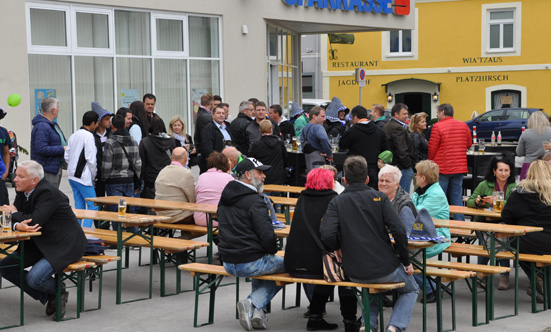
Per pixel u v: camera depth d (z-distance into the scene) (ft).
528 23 114.62
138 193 33.65
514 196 25.03
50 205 21.76
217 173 28.63
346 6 67.62
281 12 62.69
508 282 27.35
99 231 28.09
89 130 32.55
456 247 26.14
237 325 22.24
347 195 19.80
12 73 45.80
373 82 122.42
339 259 20.03
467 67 117.80
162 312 23.66
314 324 21.63
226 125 44.09
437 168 24.85
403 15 73.51
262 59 61.93
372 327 20.63
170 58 55.77
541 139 38.32
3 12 45.29
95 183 33.83
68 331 21.52
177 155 29.91
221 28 59.06
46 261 21.99
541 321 23.12
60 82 48.96
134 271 29.40
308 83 131.95
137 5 52.75
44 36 47.83
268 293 21.81
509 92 116.67
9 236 20.67
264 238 20.88
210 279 22.59
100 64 51.29
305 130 39.42
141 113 36.73
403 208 21.30
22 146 46.50
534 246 24.64
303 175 42.27
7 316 23.11
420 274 22.30
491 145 53.72
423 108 120.67
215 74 59.11
